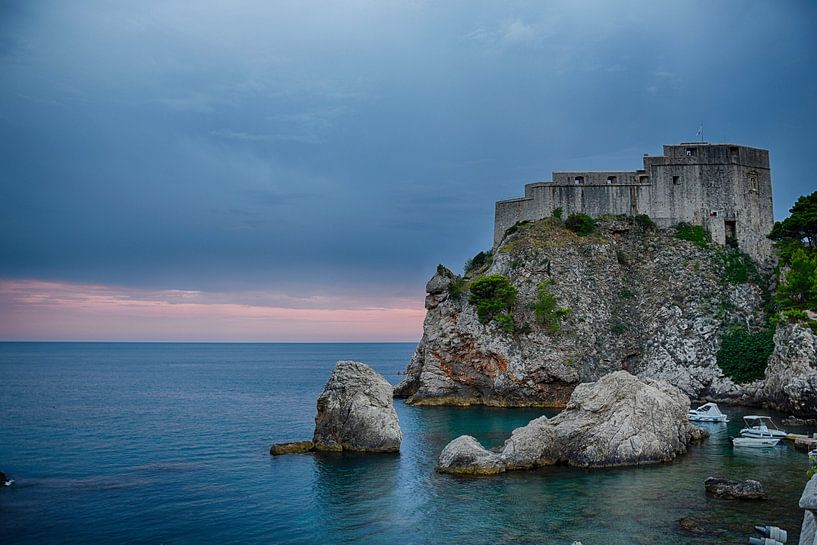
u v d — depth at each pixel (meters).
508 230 98.25
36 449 55.50
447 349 86.69
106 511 36.06
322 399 53.91
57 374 170.62
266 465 47.41
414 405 85.31
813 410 62.12
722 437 55.62
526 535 30.78
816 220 78.44
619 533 30.73
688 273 88.69
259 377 162.75
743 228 94.06
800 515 33.12
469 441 45.66
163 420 75.69
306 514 35.06
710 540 29.55
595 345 82.06
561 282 86.75
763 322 81.69
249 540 31.19
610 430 45.66
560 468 44.25
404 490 39.47
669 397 50.81
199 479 43.38
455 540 30.39
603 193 97.12
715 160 95.69
